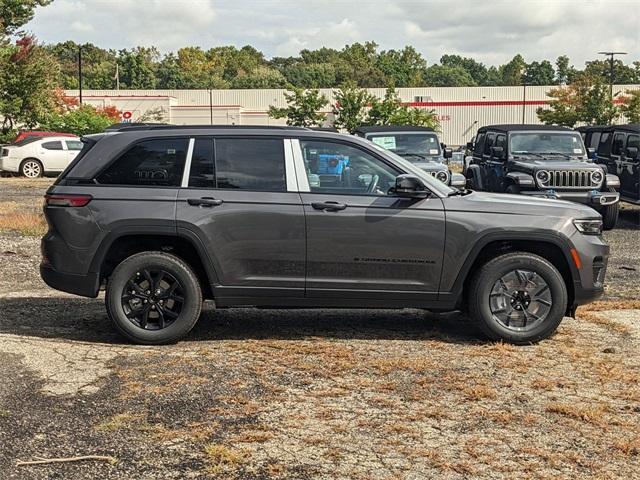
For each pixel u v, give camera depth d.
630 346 6.91
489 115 66.06
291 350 6.63
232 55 144.62
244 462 4.36
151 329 6.78
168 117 64.94
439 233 6.82
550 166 14.84
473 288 6.92
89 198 6.77
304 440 4.68
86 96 70.31
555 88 71.06
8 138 38.19
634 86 70.06
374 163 6.96
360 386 5.67
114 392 5.48
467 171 18.48
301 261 6.80
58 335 7.10
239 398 5.38
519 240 6.95
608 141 18.48
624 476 4.23
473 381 5.81
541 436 4.79
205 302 8.72
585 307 8.53
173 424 4.91
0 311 8.05
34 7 38.72
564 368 6.19
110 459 4.39
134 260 6.74
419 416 5.08
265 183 6.86
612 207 15.24
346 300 6.88
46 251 6.90
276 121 65.69
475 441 4.69
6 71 37.38
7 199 20.36
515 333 6.90
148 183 6.85
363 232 6.79
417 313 8.29
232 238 6.76
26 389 5.52
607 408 5.28
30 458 4.40
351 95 43.28
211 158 6.89
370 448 4.57
